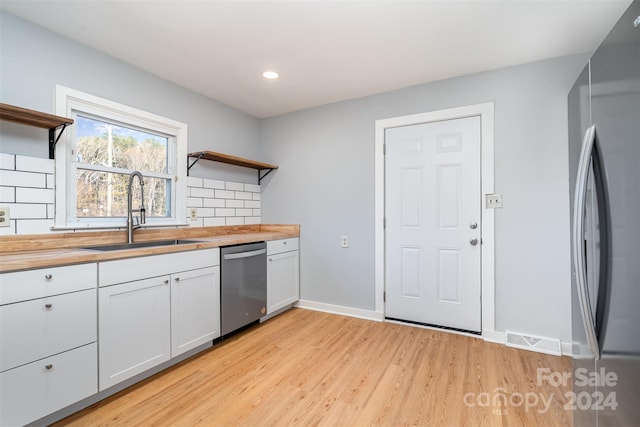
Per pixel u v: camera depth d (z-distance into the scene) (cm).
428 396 172
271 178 358
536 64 232
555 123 226
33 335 138
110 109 222
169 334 199
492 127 245
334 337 255
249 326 280
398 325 281
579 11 173
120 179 235
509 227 239
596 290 102
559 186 225
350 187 311
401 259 287
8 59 174
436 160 270
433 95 269
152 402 167
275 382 187
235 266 253
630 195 80
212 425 149
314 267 332
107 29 191
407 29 191
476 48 214
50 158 190
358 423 150
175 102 269
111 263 167
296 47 213
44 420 145
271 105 326
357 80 266
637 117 77
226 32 195
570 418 152
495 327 244
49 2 165
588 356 114
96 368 160
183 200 273
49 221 189
